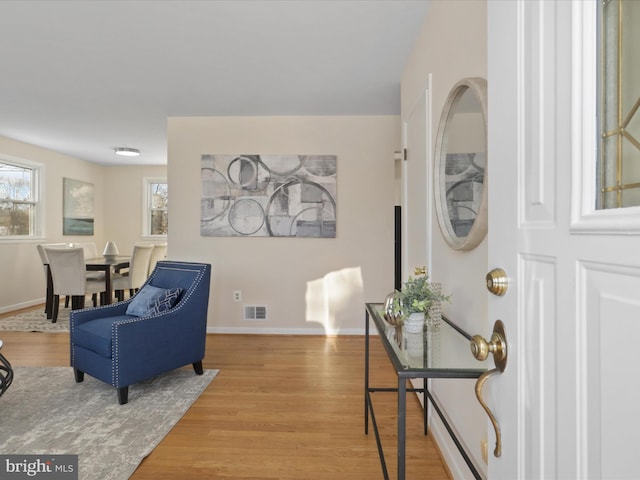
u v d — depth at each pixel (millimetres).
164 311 2605
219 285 3938
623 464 419
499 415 692
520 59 629
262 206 3904
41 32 2266
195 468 1679
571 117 498
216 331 3939
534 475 579
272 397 2406
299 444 1871
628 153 464
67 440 1879
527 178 611
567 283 504
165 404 2285
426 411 1963
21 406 2250
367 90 3225
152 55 2578
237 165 3893
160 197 6754
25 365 2980
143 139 4840
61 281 4355
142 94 3312
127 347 2289
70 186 5969
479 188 1257
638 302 395
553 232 536
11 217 5059
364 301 3895
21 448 1812
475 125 1290
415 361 1086
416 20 2150
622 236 413
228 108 3674
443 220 1645
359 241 3904
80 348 2520
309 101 3494
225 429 2008
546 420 553
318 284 3910
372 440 1914
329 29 2256
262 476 1627
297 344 3576
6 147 4820
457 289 1557
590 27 479
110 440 1880
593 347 459
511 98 656
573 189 491
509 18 661
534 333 585
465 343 1284
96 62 2676
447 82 1670
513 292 647
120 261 4957
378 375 2797
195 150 3916
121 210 6715
